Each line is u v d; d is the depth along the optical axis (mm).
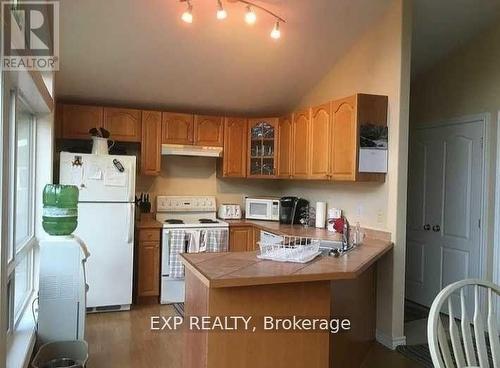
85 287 2986
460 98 4176
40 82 2613
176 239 4527
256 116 5406
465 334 1669
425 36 3969
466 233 4102
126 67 4137
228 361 2201
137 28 3584
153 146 4762
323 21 3699
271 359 2307
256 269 2301
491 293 1771
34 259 3473
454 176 4246
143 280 4488
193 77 4422
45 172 3504
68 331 2936
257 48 4016
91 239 4133
